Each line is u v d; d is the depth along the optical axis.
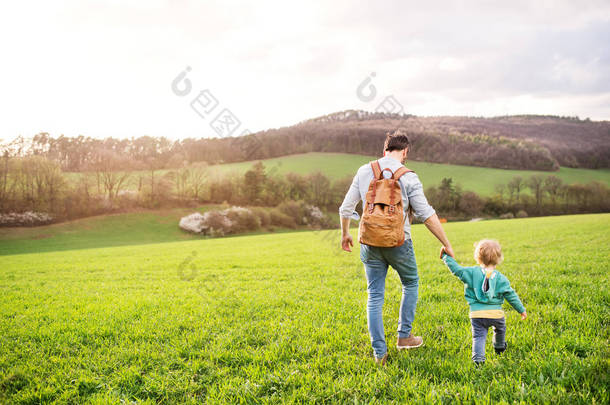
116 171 54.78
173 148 55.50
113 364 3.57
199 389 3.07
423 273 7.77
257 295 6.49
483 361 3.09
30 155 52.34
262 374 3.17
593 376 2.67
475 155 67.31
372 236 3.11
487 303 3.15
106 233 48.72
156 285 8.35
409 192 3.26
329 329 4.18
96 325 4.91
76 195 53.78
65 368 3.52
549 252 10.30
